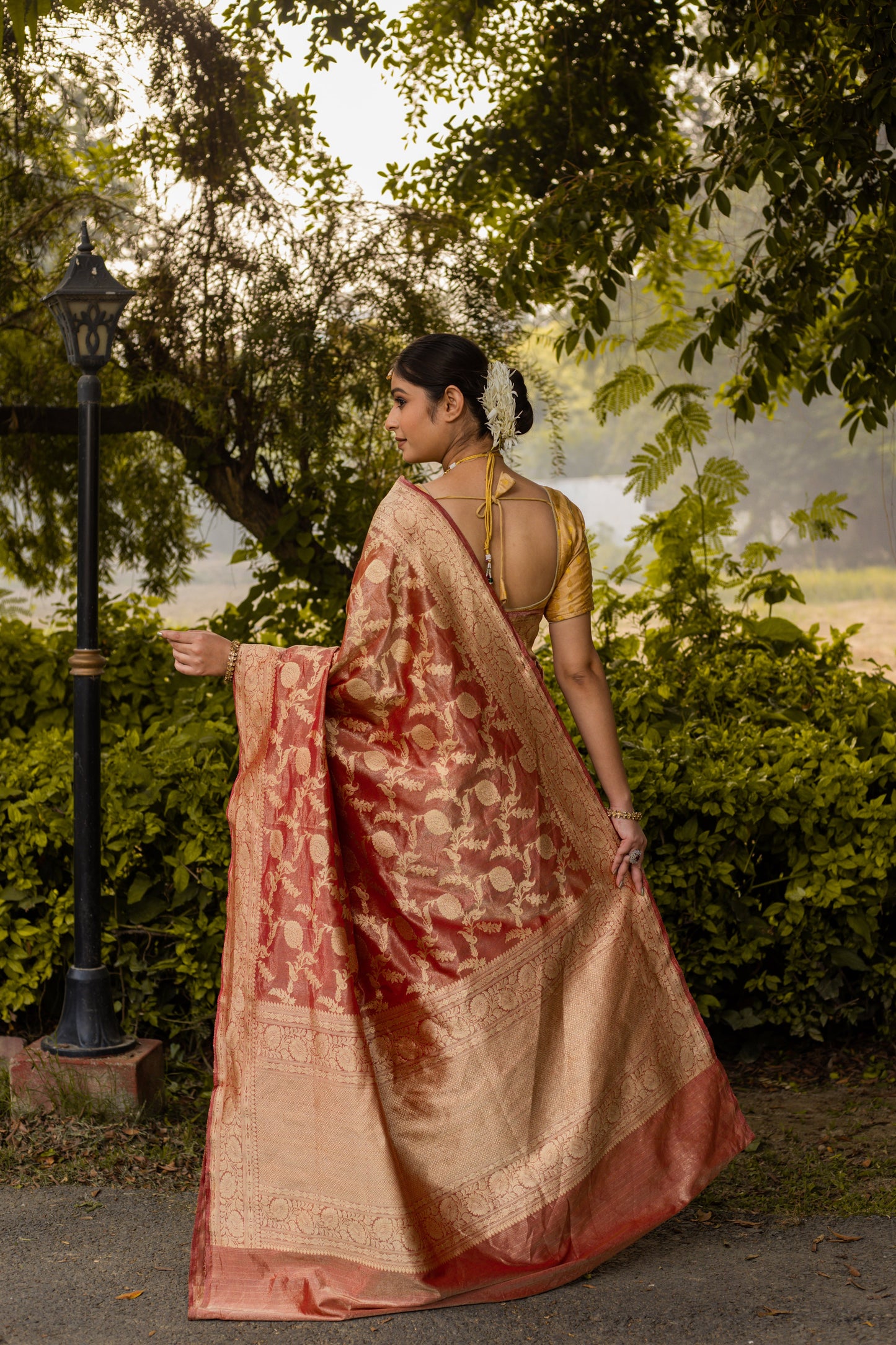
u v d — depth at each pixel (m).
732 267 6.14
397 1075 2.49
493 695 2.52
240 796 2.66
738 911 3.75
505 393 2.58
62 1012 3.57
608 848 2.61
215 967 3.65
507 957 2.50
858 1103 3.47
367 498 5.41
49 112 5.35
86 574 3.36
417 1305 2.33
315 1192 2.44
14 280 5.48
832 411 22.53
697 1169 2.56
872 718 4.48
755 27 4.24
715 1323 2.30
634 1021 2.58
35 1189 2.89
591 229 4.69
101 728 4.41
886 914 3.88
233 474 5.71
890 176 4.23
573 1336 2.26
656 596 6.05
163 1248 2.63
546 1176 2.43
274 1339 2.26
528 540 2.57
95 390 3.37
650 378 5.85
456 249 5.33
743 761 3.90
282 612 5.40
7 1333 2.27
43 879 3.67
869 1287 2.43
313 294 5.24
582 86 5.44
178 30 5.09
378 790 2.54
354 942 2.53
